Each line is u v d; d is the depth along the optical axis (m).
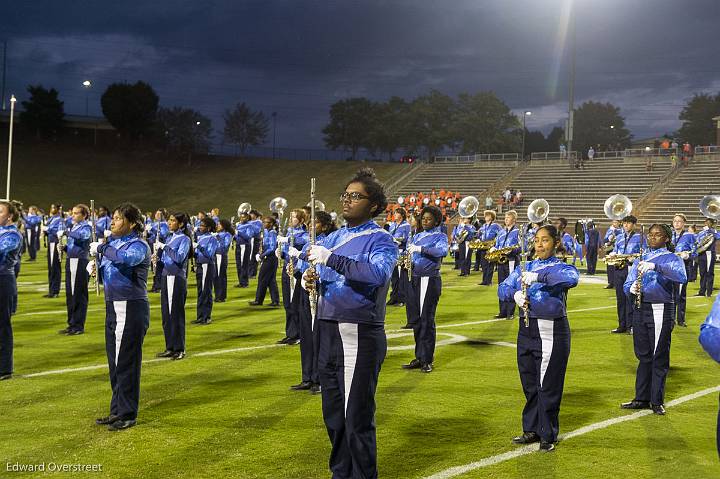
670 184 39.84
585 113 93.69
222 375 8.32
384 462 5.43
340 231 4.64
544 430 5.76
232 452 5.61
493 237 19.45
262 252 14.51
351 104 76.94
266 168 61.38
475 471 5.25
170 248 9.23
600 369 8.95
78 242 11.03
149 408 6.87
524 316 5.89
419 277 8.65
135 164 61.69
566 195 42.91
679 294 12.81
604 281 21.33
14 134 64.81
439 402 7.20
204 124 65.69
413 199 43.31
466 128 71.12
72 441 5.85
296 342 10.41
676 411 6.99
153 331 11.51
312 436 6.03
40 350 9.78
